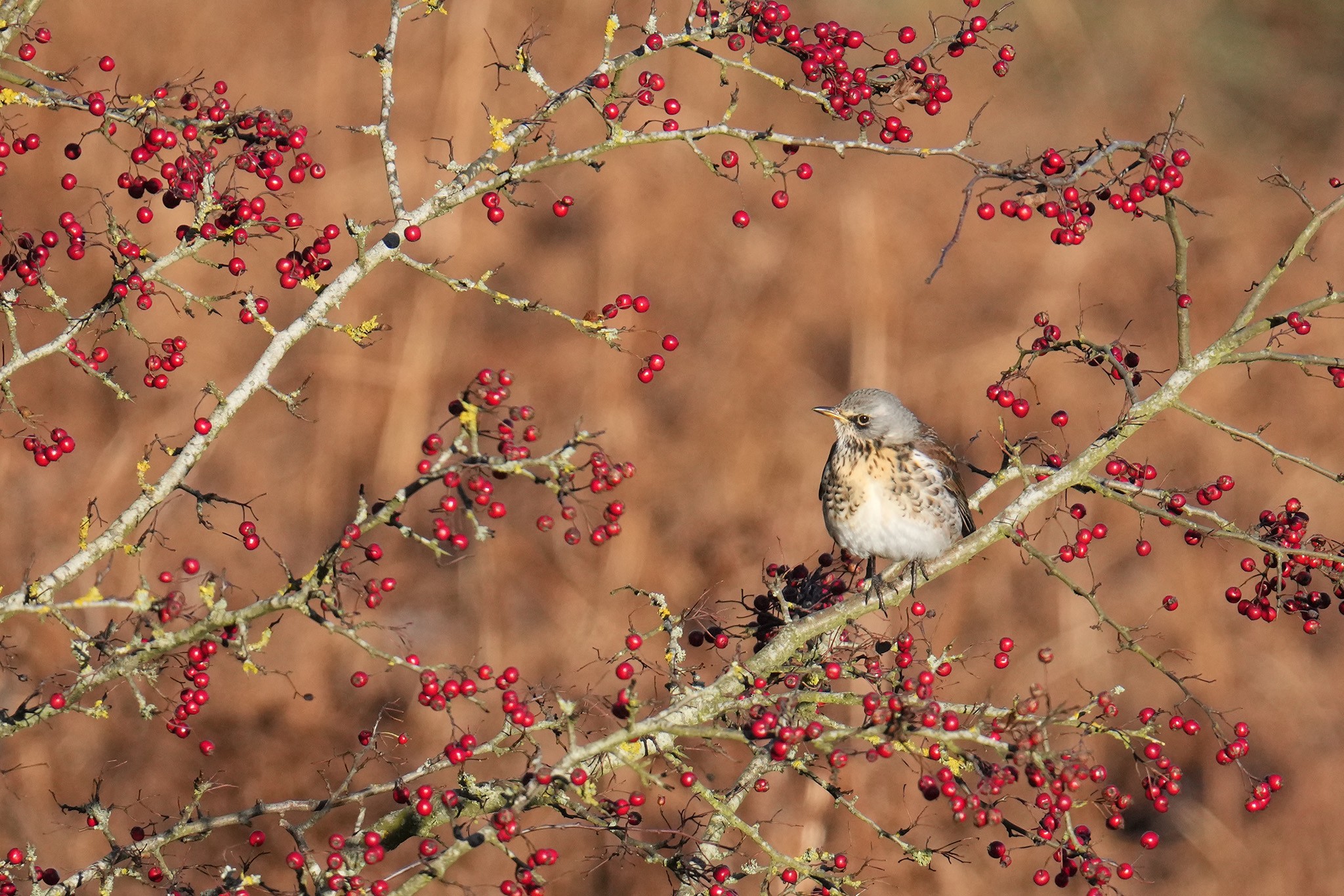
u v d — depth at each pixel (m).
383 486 15.62
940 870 12.45
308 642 13.37
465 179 7.07
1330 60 26.41
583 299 17.70
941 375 17.86
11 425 14.57
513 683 6.40
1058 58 24.78
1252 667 15.19
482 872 12.10
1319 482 17.23
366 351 16.58
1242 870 13.42
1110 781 14.36
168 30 18.02
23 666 12.50
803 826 11.89
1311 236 7.66
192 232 6.75
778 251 18.73
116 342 15.73
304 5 19.08
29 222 15.91
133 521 6.53
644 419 16.53
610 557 14.95
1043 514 16.36
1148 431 17.77
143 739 12.27
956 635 14.82
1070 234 6.93
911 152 6.90
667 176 19.36
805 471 16.33
